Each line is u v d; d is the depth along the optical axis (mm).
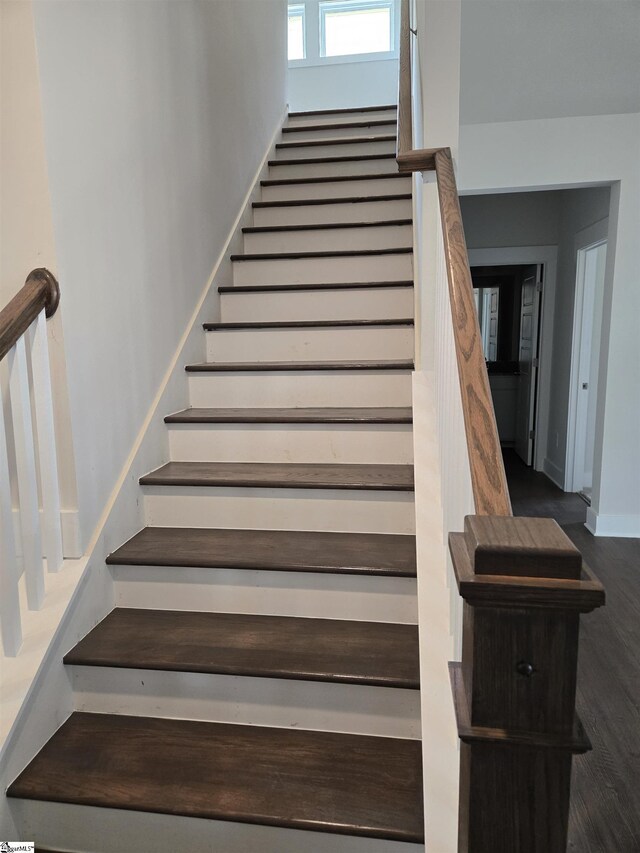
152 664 1479
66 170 1527
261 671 1446
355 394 2301
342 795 1252
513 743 642
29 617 1463
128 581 1756
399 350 2475
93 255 1668
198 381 2396
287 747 1402
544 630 624
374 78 5367
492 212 5004
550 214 4934
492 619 629
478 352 1013
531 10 2230
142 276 2000
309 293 2711
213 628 1642
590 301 4422
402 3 2559
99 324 1711
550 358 5145
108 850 1291
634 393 3453
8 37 1396
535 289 5215
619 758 1732
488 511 756
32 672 1356
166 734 1451
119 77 1819
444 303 1436
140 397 1988
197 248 2539
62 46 1502
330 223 3170
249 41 3359
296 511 1914
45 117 1432
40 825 1297
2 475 1311
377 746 1402
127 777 1310
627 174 3252
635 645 2357
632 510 3576
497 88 2883
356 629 1629
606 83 2836
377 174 3449
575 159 3283
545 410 5246
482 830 671
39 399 1468
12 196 1456
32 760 1359
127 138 1879
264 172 3650
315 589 1682
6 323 1284
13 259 1486
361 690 1428
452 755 1156
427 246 2035
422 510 1626
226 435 2158
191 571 1726
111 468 1783
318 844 1207
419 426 1866
